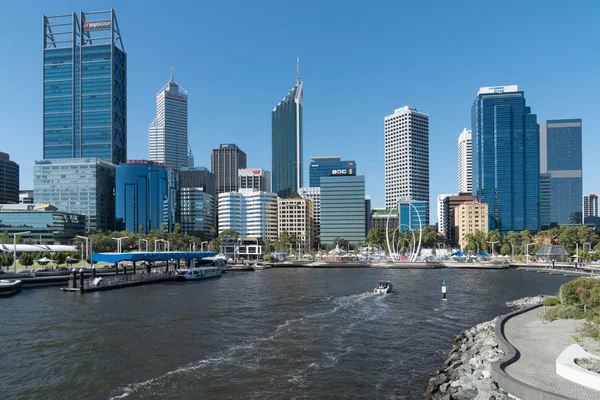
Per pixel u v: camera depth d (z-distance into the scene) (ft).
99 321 242.58
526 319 199.72
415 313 270.87
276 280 506.89
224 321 244.83
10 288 351.46
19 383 145.28
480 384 119.96
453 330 223.30
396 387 141.18
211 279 526.16
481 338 175.42
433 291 383.65
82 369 159.02
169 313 269.03
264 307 294.05
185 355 176.86
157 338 204.33
